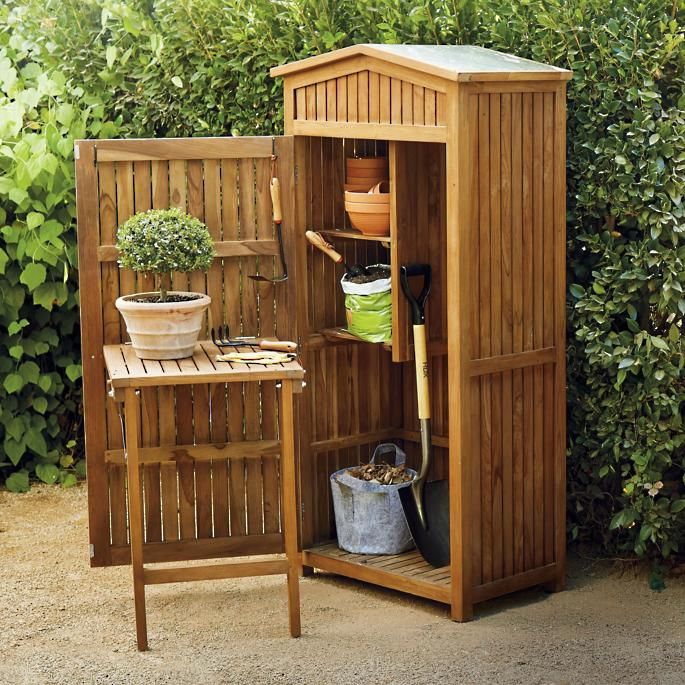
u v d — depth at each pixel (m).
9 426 6.13
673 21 4.37
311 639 4.23
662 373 4.51
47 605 4.61
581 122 4.64
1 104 6.20
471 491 4.36
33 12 6.32
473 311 4.28
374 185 4.79
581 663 4.00
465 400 4.28
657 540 4.78
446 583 4.46
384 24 4.93
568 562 4.99
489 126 4.21
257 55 5.37
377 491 4.78
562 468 4.64
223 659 4.05
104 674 3.95
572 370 4.82
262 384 4.76
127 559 4.74
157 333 4.25
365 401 5.18
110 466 4.69
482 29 4.89
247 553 4.84
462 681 3.85
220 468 4.78
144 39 6.02
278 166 4.71
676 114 4.43
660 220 4.46
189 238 4.33
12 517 5.75
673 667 3.96
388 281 4.67
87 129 6.17
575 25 4.60
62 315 6.28
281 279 4.76
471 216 4.21
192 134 5.85
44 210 6.00
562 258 4.52
